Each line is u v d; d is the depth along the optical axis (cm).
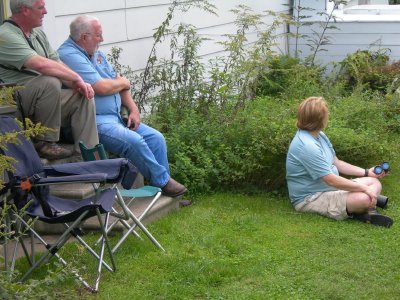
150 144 645
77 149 610
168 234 584
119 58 780
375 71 1038
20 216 469
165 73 794
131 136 625
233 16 1038
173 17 872
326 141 654
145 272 513
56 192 577
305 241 572
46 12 613
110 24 763
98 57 666
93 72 637
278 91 970
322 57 1182
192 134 718
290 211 643
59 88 586
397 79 984
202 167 695
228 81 783
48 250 483
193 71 809
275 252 551
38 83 585
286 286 496
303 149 627
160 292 488
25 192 483
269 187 700
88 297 478
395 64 1069
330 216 621
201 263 524
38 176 488
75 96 604
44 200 482
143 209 605
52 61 591
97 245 546
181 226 602
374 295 486
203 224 608
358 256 544
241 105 762
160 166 630
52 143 598
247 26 895
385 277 511
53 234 576
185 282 502
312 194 632
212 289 493
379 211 644
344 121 768
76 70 635
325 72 1135
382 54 1115
